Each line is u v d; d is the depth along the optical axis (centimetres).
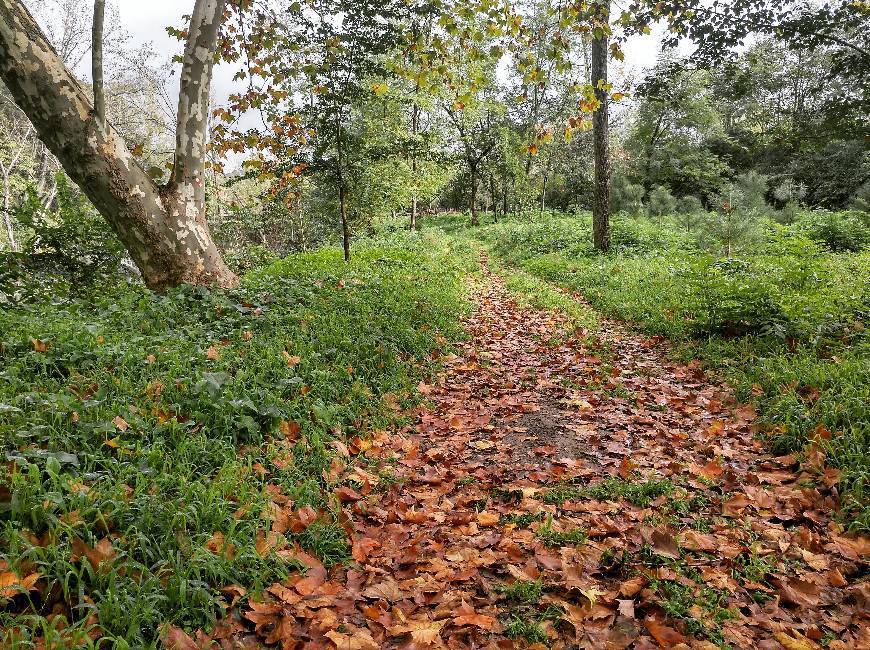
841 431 411
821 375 502
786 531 325
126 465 319
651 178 3634
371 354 650
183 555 270
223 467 342
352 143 1326
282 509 338
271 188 1417
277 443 405
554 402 585
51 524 257
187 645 227
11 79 617
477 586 290
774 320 668
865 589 267
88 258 775
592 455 454
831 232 1490
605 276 1298
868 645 234
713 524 337
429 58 786
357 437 462
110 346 471
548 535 329
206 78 758
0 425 321
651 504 364
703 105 3422
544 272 1546
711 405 529
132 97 3148
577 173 3894
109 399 392
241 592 262
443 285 1239
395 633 250
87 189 695
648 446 459
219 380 427
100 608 227
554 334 868
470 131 3503
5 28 596
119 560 257
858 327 620
